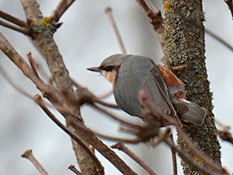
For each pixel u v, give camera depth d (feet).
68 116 21.42
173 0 31.55
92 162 24.06
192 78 31.14
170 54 31.58
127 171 22.30
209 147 29.35
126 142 19.26
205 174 20.16
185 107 29.91
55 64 23.85
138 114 33.19
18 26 24.57
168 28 31.65
